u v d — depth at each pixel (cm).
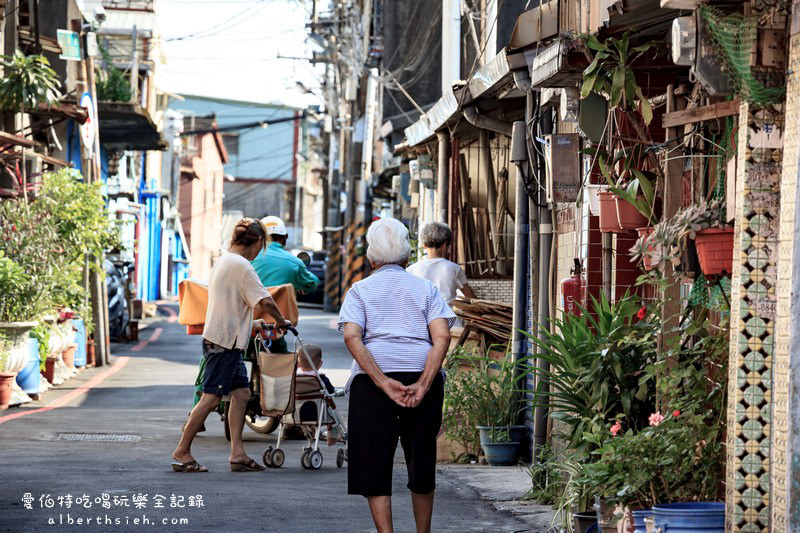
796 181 1030
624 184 1633
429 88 5484
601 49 1474
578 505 1477
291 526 1587
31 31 4641
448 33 3731
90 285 4675
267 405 2191
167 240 11162
